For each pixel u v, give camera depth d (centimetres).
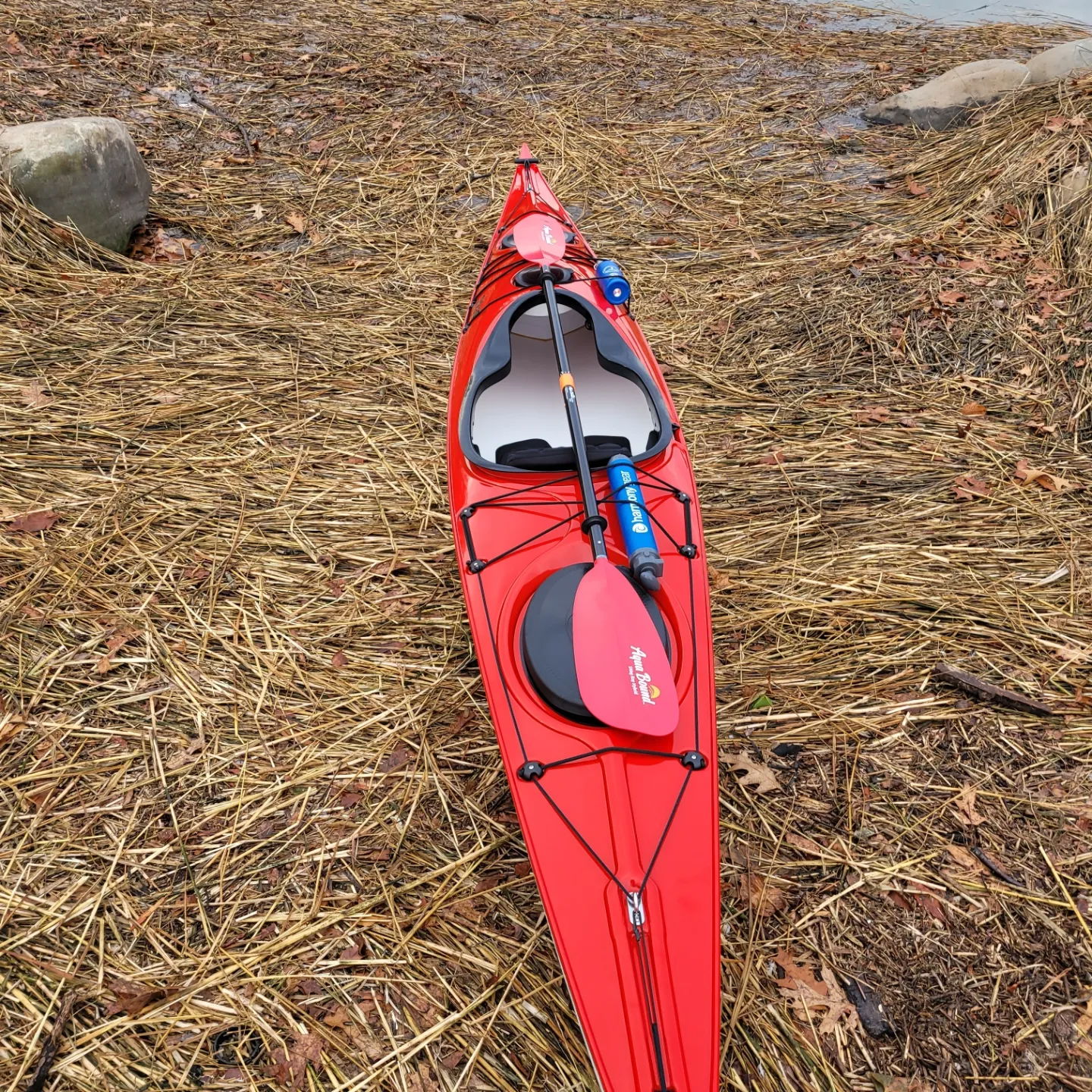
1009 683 256
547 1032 194
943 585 281
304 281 408
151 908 208
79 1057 187
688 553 225
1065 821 228
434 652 260
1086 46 516
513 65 623
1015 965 205
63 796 224
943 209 457
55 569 268
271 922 208
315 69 592
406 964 203
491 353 266
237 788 229
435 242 447
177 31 605
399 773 234
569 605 201
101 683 246
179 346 357
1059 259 405
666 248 455
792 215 480
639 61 641
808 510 307
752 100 595
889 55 650
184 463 307
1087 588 279
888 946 208
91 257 394
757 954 206
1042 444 332
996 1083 190
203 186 471
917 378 367
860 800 233
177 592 268
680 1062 162
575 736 192
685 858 181
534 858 182
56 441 307
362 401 342
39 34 564
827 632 269
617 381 287
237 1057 190
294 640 261
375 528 294
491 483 234
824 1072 190
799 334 393
